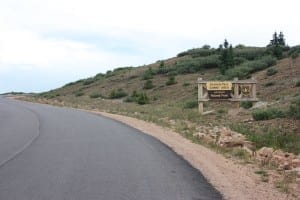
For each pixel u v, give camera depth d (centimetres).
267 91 3634
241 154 1376
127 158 1313
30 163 1249
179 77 6334
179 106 3838
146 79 6894
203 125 2281
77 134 2006
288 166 1179
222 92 3036
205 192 890
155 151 1455
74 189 910
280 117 2200
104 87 7331
